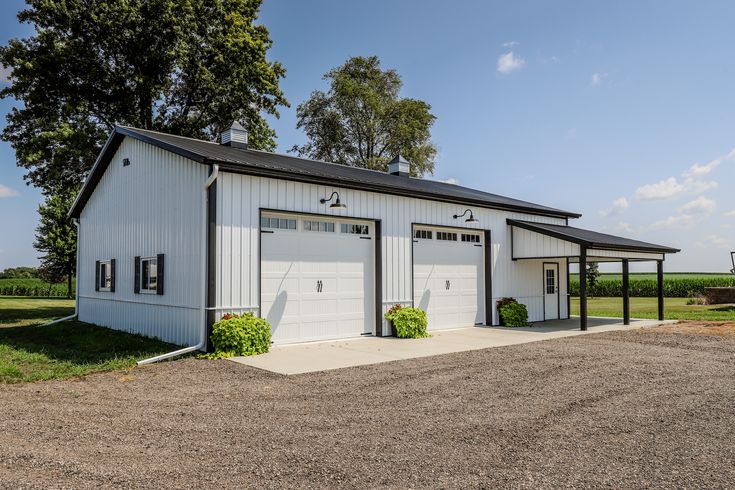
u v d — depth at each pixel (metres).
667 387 6.55
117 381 6.95
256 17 23.41
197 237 9.37
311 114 34.84
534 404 5.68
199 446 4.26
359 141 35.28
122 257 12.78
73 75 19.33
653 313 19.06
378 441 4.39
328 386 6.55
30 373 7.67
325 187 10.66
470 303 13.81
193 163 9.66
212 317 8.94
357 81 35.12
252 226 9.51
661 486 3.45
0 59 19.33
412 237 12.36
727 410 5.47
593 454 4.09
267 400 5.85
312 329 10.41
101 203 14.39
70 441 4.38
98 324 14.23
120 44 19.36
